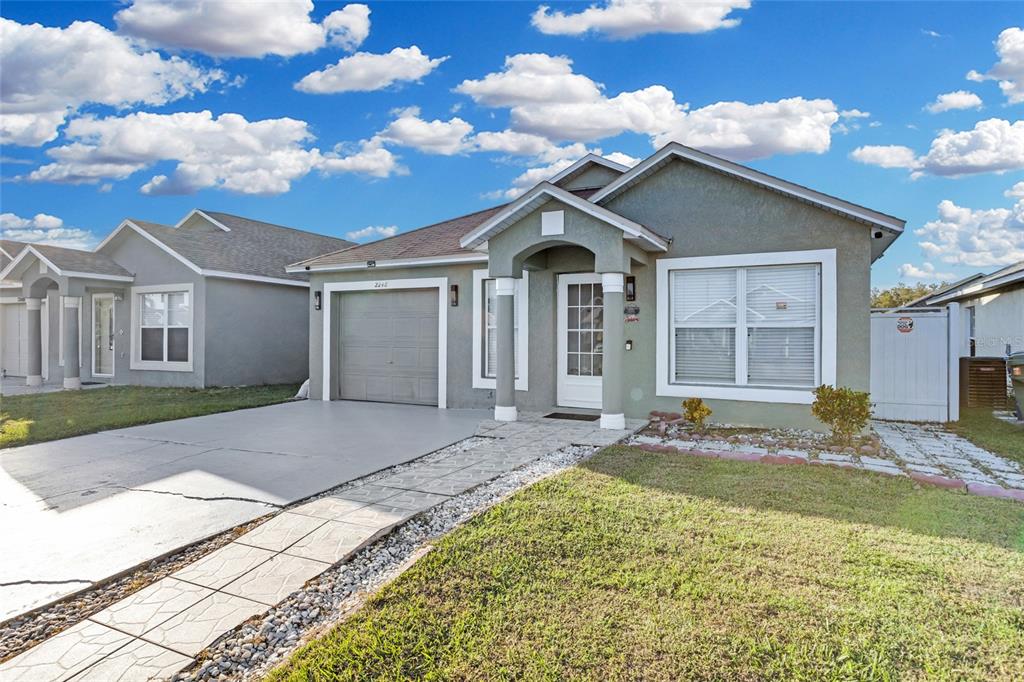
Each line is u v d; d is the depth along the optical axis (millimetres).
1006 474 6473
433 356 12039
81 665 2971
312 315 13250
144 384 16266
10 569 3998
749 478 5992
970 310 21641
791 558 4004
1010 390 12133
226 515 5059
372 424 9641
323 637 3188
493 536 4418
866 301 8484
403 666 2924
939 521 4727
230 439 8367
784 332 9031
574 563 3973
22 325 19266
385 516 4984
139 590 3771
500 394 9719
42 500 5484
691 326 9602
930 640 3031
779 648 2984
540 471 6484
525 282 10898
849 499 5297
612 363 8836
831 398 7703
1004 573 3770
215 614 3480
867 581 3656
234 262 16219
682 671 2832
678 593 3547
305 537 4555
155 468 6672
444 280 11664
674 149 9297
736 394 9219
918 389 10031
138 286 16297
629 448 7477
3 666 2949
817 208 8703
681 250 9555
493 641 3111
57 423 9633
